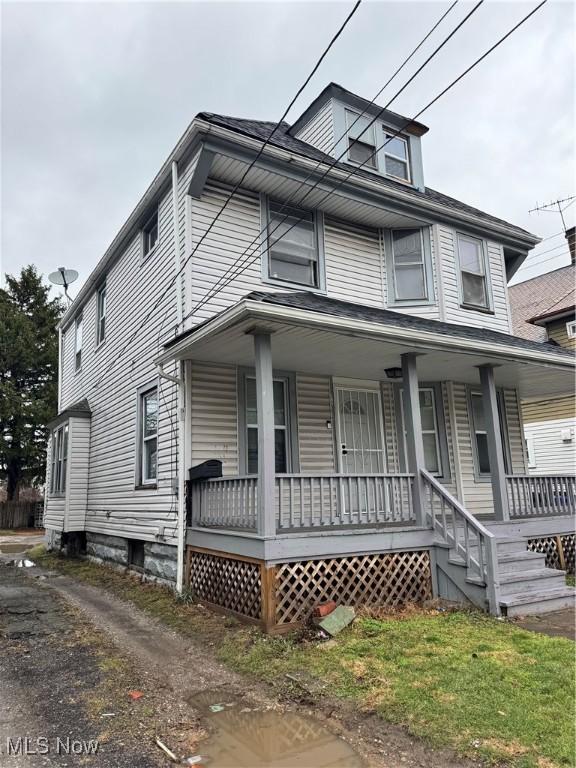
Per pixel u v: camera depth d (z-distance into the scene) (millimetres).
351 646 4824
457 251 10367
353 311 6805
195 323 7574
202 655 4898
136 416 9219
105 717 3602
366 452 9078
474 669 4148
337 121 10102
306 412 8570
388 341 6676
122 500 9641
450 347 7277
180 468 7277
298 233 9008
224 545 6258
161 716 3619
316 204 9141
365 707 3615
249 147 7762
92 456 11906
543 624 5477
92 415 12203
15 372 24828
